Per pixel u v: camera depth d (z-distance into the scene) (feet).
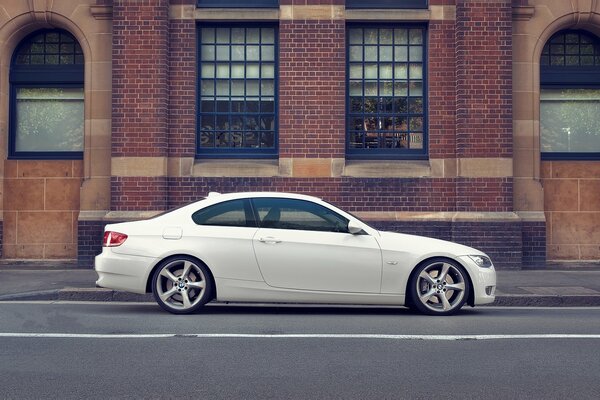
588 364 23.61
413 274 33.40
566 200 54.03
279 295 33.09
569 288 41.65
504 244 50.70
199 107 53.01
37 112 54.08
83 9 52.49
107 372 22.30
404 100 53.31
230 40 53.26
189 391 20.25
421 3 53.06
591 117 54.44
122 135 51.01
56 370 22.53
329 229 33.45
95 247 51.55
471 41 51.37
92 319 31.99
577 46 54.44
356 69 53.36
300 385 20.92
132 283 33.32
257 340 27.17
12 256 53.26
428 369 22.85
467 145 51.11
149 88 51.16
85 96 52.44
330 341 27.04
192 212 33.76
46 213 53.42
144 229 33.58
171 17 52.16
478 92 51.26
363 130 53.11
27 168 53.57
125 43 51.26
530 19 52.80
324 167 51.67
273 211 33.68
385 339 27.50
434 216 51.44
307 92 51.90
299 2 52.13
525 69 52.70
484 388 20.72
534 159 52.60
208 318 32.40
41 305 36.86
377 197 51.67
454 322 31.65
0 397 19.62
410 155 52.85
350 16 52.19
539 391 20.44
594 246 53.93
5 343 26.53
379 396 19.89
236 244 33.14
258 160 52.49
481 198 51.01
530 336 28.17
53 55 54.13
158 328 29.66
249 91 53.21
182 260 33.30
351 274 33.01
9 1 52.65
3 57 53.01
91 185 51.96
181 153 51.90
